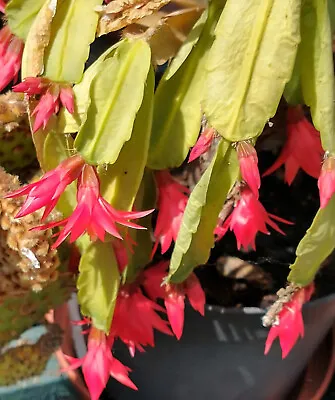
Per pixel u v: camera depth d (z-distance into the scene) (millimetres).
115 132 268
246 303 373
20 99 332
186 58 296
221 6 289
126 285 332
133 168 289
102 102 267
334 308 369
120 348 372
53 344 391
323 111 275
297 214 411
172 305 318
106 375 308
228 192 290
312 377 429
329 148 278
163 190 322
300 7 259
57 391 403
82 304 309
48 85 282
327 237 295
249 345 359
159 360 372
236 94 262
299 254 295
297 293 314
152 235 373
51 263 302
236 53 260
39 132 296
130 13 279
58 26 286
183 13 294
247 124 266
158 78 380
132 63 269
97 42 401
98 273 306
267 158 413
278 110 357
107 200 291
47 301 356
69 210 307
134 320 330
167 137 303
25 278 313
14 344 396
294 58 260
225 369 373
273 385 392
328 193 278
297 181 421
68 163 268
